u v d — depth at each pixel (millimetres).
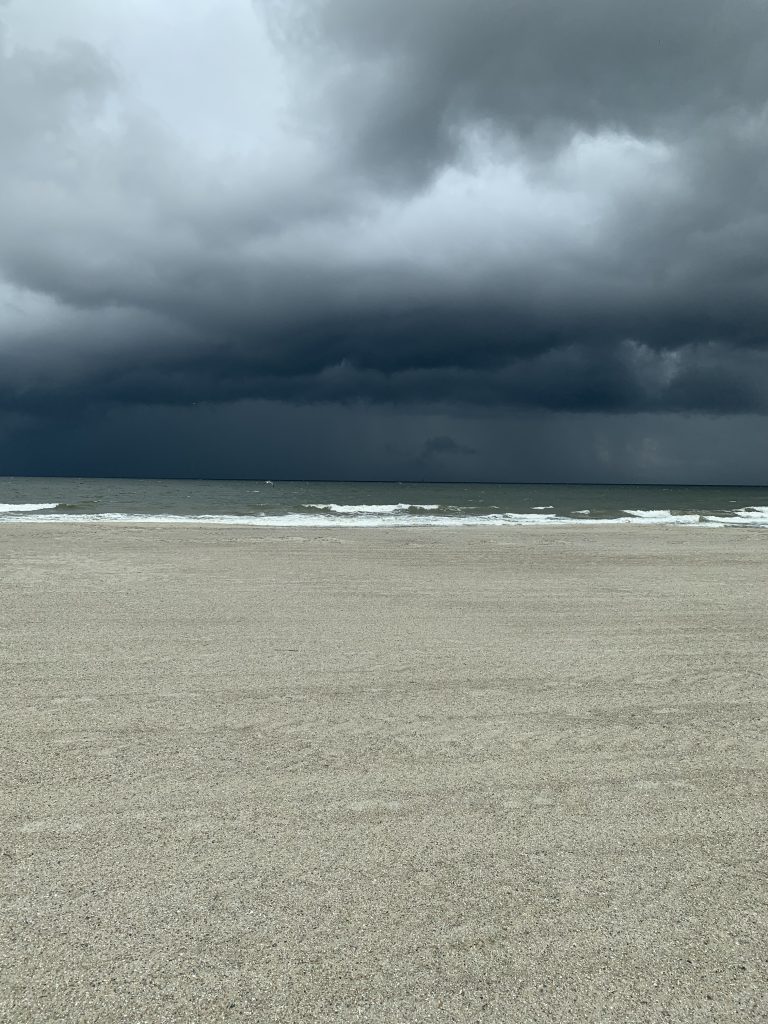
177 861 2627
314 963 2098
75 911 2316
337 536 16875
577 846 2799
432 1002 1957
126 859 2637
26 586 8977
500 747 3857
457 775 3473
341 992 1988
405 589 9234
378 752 3754
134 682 4941
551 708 4539
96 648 5883
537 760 3684
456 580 10070
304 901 2393
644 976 2070
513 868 2625
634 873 2611
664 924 2311
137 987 1994
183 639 6258
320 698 4656
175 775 3410
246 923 2270
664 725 4254
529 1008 1943
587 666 5562
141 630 6586
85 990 1979
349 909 2354
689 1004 1967
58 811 3014
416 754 3734
